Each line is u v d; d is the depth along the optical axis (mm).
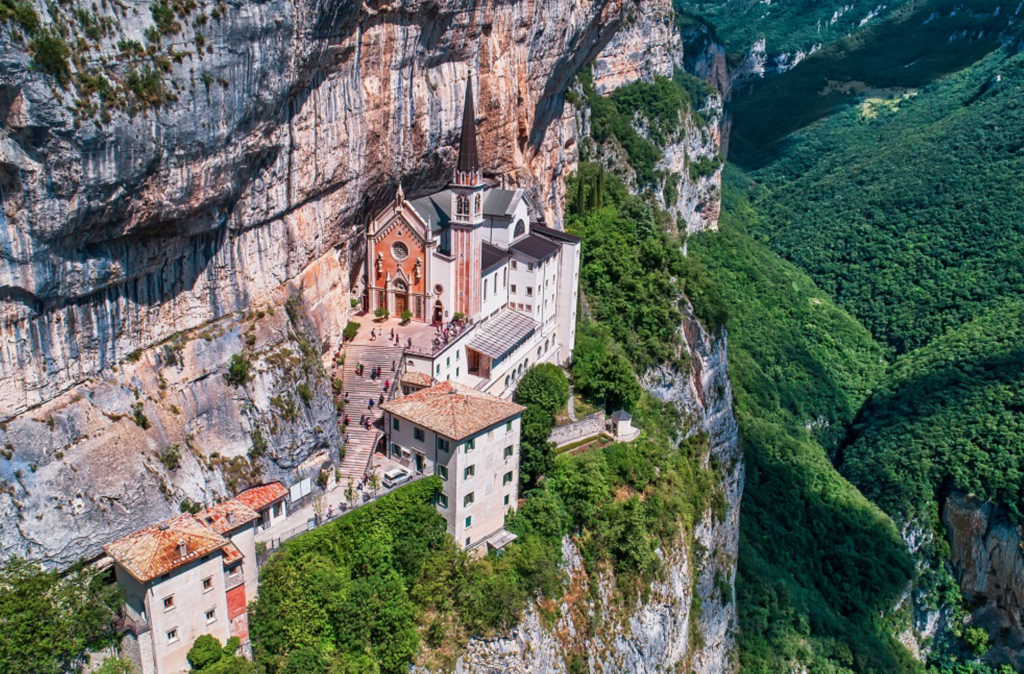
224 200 70562
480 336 104375
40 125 53719
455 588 80750
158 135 60750
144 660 62281
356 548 78500
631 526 96688
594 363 118188
